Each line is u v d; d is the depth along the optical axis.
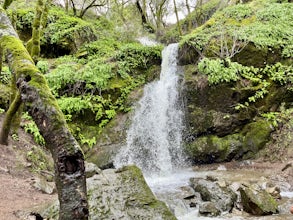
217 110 10.46
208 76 10.54
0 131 8.82
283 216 5.79
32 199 6.24
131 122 11.21
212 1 22.67
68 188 1.57
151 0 22.95
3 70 10.95
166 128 11.25
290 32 11.33
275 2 13.64
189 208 6.63
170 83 11.99
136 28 18.94
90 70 11.86
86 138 10.85
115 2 19.84
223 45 11.10
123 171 6.02
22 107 9.35
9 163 8.04
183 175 9.52
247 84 10.33
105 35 17.02
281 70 10.52
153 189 7.85
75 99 11.09
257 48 10.63
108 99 11.61
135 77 12.67
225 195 6.61
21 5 15.02
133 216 4.84
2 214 5.01
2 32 2.08
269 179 8.09
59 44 13.91
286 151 9.24
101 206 4.93
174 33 21.41
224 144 10.16
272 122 9.99
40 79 1.77
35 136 9.84
